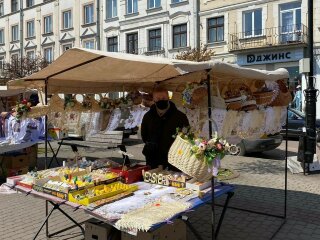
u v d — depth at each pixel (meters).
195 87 4.33
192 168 3.57
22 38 34.78
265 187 6.80
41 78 4.80
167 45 24.42
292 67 19.73
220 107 4.33
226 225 4.88
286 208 5.47
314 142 7.91
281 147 12.12
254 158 9.80
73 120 5.68
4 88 8.34
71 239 4.46
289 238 4.45
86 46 29.41
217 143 3.52
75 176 4.01
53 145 12.76
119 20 26.94
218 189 3.82
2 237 4.53
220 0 22.06
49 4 31.92
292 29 19.83
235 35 21.61
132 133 13.88
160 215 3.08
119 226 3.00
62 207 5.67
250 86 4.84
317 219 5.07
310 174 7.86
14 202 5.98
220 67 3.65
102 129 5.84
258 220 5.04
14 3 35.72
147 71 4.46
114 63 4.03
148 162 4.75
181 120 4.63
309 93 8.00
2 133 7.62
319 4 19.03
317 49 19.27
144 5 25.45
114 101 5.88
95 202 3.38
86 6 29.27
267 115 4.91
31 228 4.83
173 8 23.98
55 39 31.67
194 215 5.25
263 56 20.59
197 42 23.09
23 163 7.89
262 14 20.67
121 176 4.07
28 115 5.46
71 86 5.56
